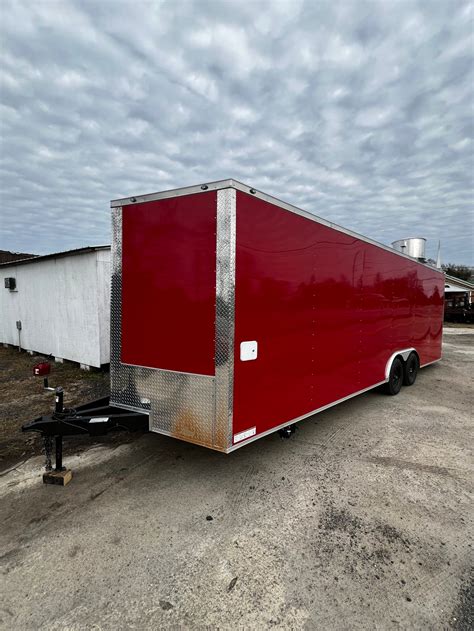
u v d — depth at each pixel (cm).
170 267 314
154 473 348
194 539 253
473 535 264
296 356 364
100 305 748
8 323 1048
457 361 1077
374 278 530
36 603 200
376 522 277
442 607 201
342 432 468
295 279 356
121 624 188
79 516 278
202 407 299
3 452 389
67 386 648
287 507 294
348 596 207
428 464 379
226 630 185
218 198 283
